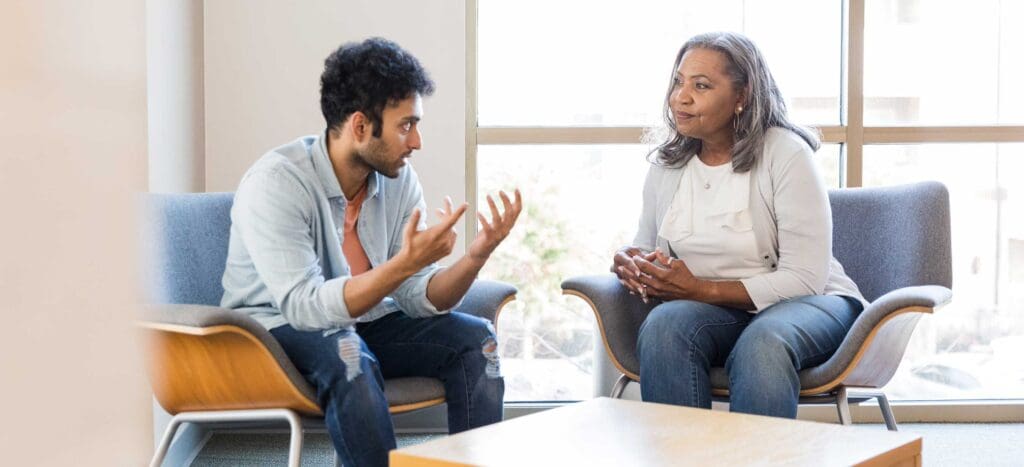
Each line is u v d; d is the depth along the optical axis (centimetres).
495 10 343
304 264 192
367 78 198
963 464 298
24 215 12
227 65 329
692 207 247
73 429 12
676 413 166
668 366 221
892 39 349
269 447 325
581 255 349
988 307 357
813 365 225
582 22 345
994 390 360
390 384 200
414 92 202
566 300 351
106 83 13
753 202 241
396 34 333
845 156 348
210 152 329
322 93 204
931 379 359
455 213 182
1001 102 352
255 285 200
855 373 228
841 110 350
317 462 305
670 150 253
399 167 206
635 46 346
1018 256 357
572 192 347
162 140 262
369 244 215
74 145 13
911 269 247
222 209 223
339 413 182
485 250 203
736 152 242
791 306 229
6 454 12
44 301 12
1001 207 355
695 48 244
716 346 228
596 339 332
